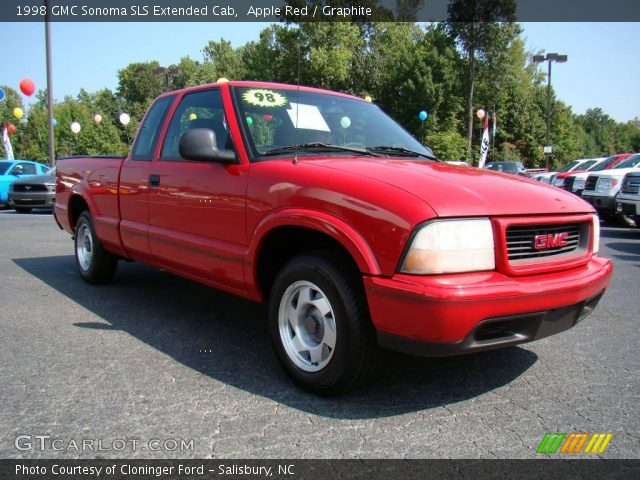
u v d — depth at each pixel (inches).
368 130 154.5
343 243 100.9
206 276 140.7
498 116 2290.8
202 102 150.7
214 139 128.4
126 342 144.5
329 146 138.2
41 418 100.5
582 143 3951.8
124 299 191.0
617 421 103.6
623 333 160.9
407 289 92.3
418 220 93.4
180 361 131.0
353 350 102.7
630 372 129.2
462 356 138.4
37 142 2230.6
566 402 111.8
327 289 105.3
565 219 110.1
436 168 122.6
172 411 104.1
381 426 99.4
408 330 93.6
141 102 2982.3
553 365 133.3
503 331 99.3
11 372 122.3
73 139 2155.5
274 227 114.9
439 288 90.9
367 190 101.8
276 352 119.6
